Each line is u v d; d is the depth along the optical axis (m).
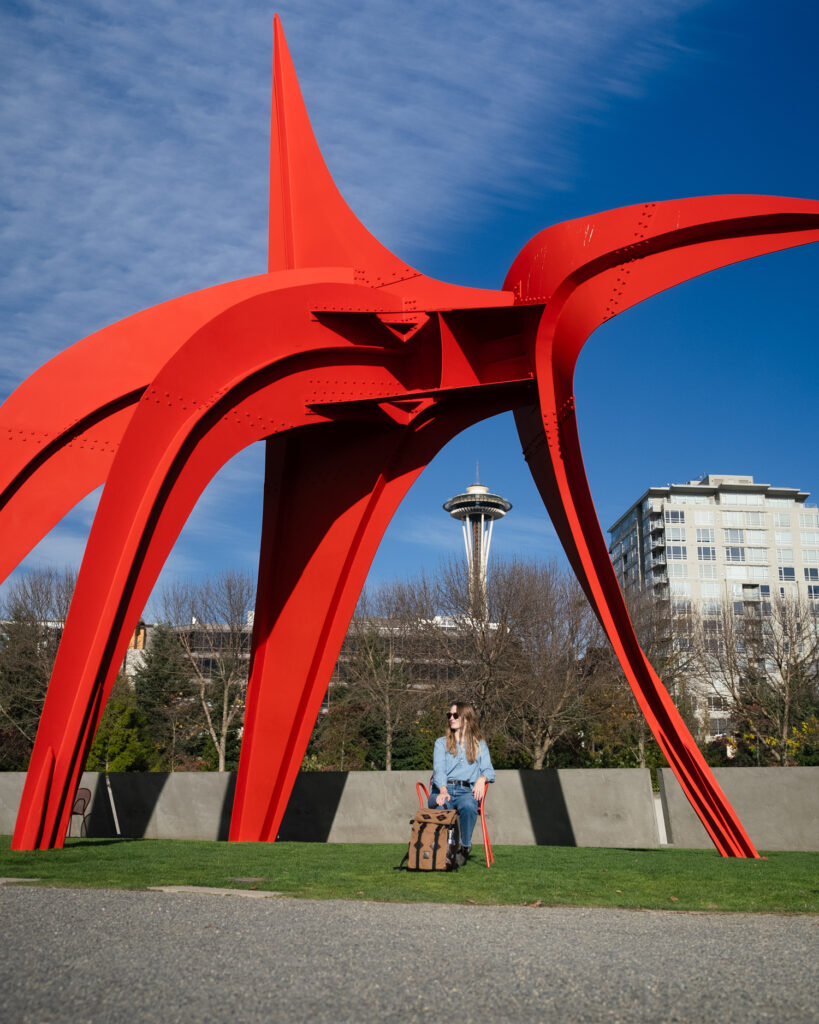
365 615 41.81
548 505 13.01
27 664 38.78
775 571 101.31
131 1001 2.94
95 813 15.57
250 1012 2.82
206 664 45.06
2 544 11.15
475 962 3.57
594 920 4.77
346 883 6.48
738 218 10.66
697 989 3.16
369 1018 2.77
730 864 8.77
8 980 3.21
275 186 14.62
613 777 13.26
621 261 11.11
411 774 14.13
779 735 40.56
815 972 3.46
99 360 11.87
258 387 11.97
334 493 13.96
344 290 12.48
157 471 10.52
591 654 38.22
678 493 102.88
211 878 6.73
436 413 14.14
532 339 12.23
